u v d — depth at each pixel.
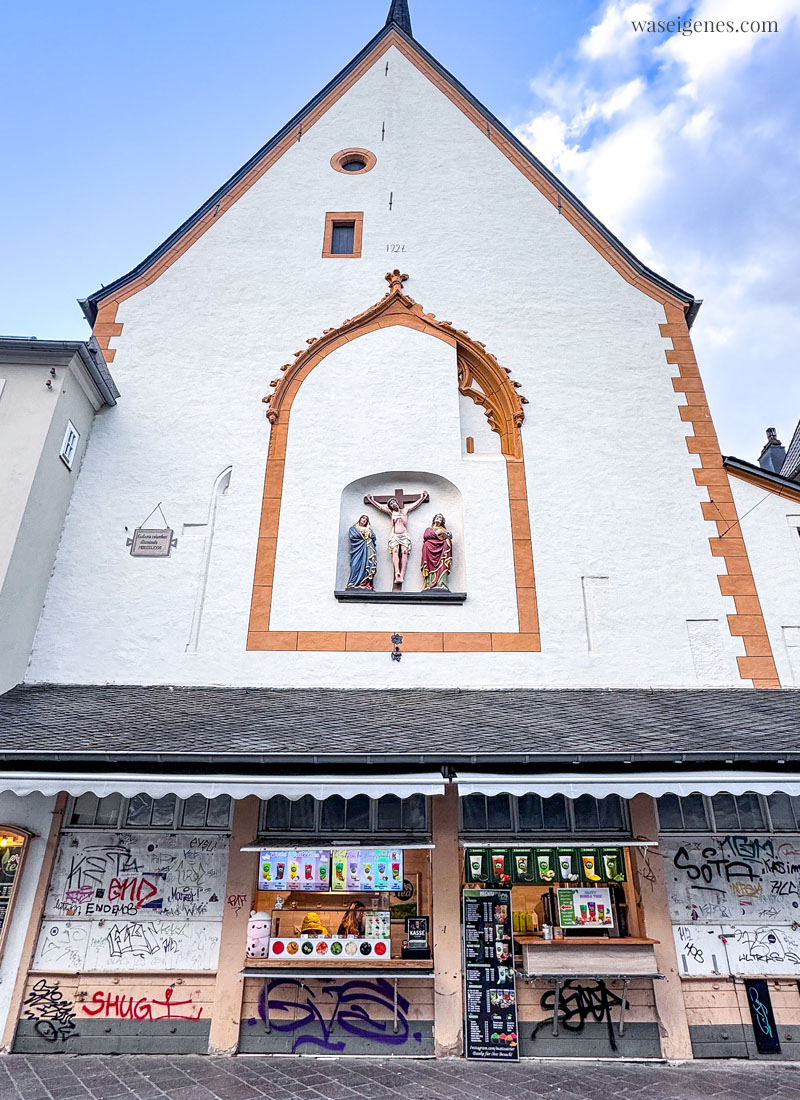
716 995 7.01
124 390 10.40
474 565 9.32
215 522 9.53
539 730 6.89
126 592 9.08
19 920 7.17
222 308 11.02
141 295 11.15
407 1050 6.78
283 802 7.71
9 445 8.71
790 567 9.41
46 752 6.25
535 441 10.16
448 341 10.77
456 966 7.00
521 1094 5.85
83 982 7.01
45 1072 6.28
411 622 8.96
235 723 7.07
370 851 7.09
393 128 12.62
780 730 6.89
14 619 8.26
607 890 7.35
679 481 9.93
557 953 6.80
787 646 9.02
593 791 6.12
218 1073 6.27
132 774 6.21
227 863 7.42
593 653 8.88
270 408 10.22
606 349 10.86
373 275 11.27
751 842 7.53
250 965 6.88
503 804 7.69
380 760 6.22
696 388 10.59
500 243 11.62
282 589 9.12
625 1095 5.87
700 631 9.04
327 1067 6.45
